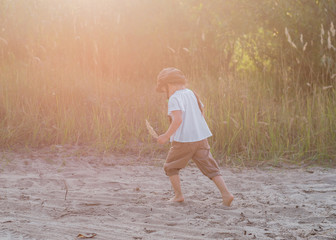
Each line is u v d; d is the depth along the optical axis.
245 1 9.27
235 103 6.90
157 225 3.20
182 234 2.99
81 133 6.73
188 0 9.79
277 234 2.98
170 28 9.82
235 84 7.42
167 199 4.05
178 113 3.64
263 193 4.34
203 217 3.44
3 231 2.92
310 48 8.75
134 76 9.65
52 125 6.84
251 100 6.98
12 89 7.20
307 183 4.82
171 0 9.91
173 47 9.79
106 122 6.87
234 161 5.98
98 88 8.09
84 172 5.19
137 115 7.21
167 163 3.90
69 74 8.06
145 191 4.38
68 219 3.32
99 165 5.61
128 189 4.46
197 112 3.86
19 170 5.18
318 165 5.80
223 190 3.80
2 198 3.88
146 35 9.75
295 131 6.78
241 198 4.12
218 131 6.44
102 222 3.26
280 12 8.66
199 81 7.86
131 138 6.70
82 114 7.04
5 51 8.84
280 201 3.98
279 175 5.25
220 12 9.48
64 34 9.05
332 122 6.66
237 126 6.21
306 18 8.55
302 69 8.86
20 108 7.02
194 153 3.85
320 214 3.51
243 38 9.53
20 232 2.91
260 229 3.10
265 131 6.54
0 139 6.36
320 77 8.65
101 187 4.52
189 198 4.09
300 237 2.91
